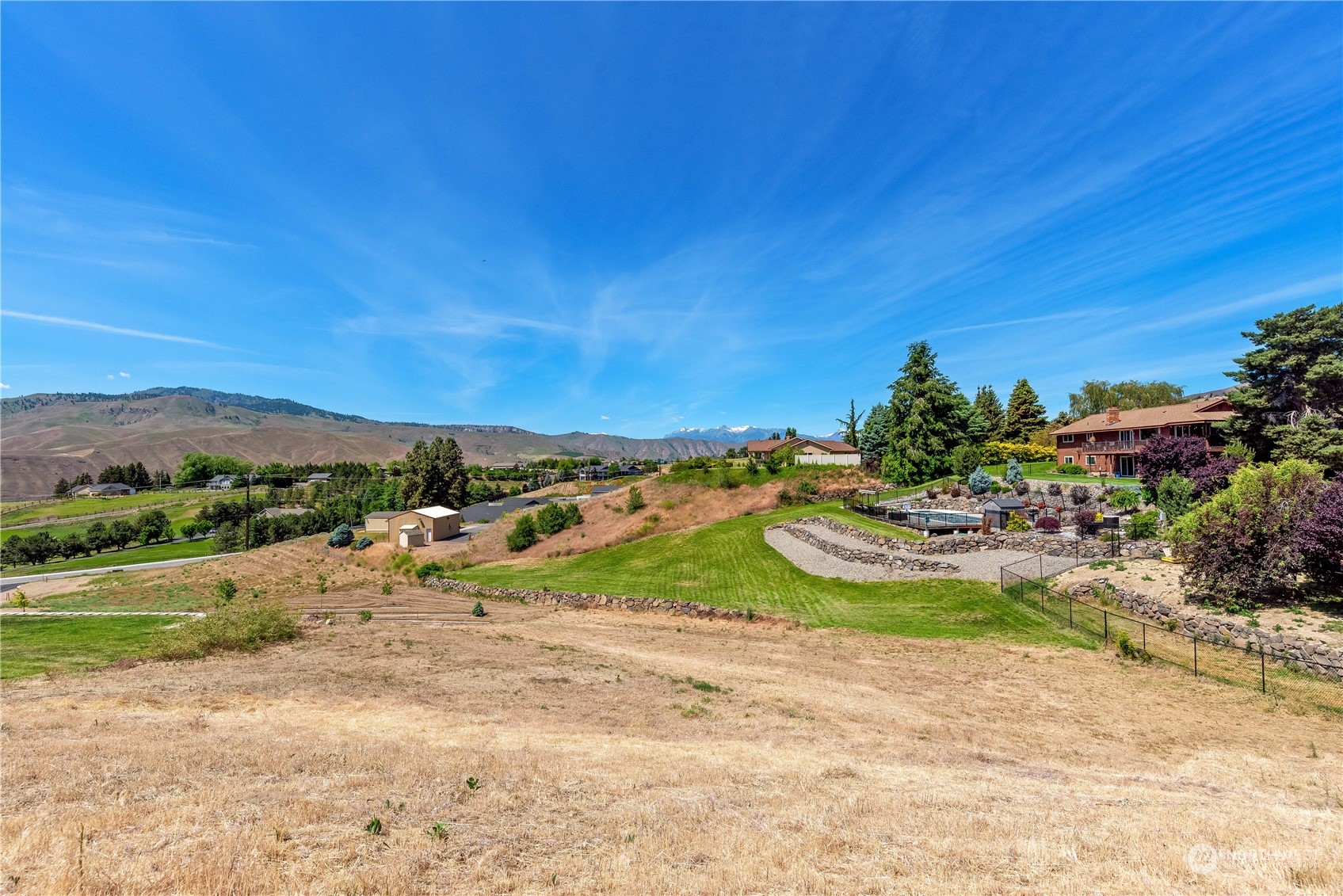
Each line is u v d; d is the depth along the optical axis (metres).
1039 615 23.69
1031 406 75.69
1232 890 6.11
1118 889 6.12
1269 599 20.48
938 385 56.75
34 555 65.50
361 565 55.66
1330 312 35.31
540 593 36.94
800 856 6.82
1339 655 16.38
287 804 7.89
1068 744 13.48
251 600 35.75
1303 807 9.82
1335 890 6.09
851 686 17.86
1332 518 18.38
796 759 11.48
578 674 18.77
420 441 96.12
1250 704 15.58
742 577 36.00
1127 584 24.00
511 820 7.84
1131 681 17.58
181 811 7.48
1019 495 44.84
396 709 14.48
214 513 90.81
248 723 13.15
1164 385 86.31
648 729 13.62
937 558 31.75
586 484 96.44
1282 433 35.69
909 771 10.97
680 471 67.19
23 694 15.77
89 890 5.43
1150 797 9.84
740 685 17.81
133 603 39.25
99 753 10.19
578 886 6.04
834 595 30.47
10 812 7.54
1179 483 29.47
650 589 35.59
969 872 6.52
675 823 7.90
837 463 67.19
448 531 69.19
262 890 5.68
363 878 5.95
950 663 20.05
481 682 17.44
